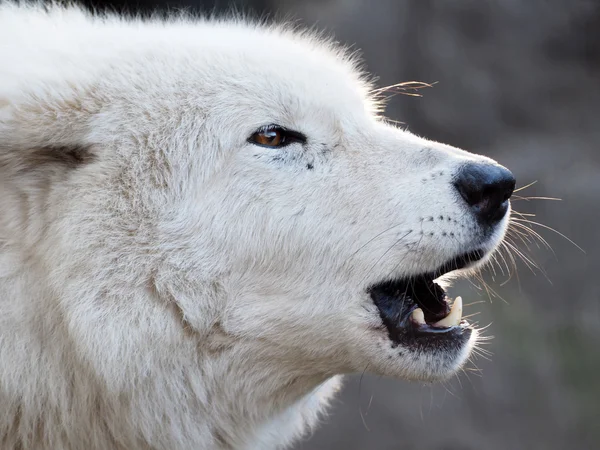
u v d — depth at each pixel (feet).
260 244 21.70
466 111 77.82
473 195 22.16
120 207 20.81
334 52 27.63
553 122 79.25
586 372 58.08
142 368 20.88
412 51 76.89
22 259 20.53
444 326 22.33
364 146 23.02
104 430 21.56
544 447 54.39
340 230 22.02
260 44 23.86
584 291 62.64
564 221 66.08
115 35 23.56
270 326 21.77
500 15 80.48
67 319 20.21
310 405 25.62
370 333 22.09
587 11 82.64
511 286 63.82
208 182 21.61
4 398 20.36
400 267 21.95
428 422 55.31
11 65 21.35
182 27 25.59
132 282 20.72
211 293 21.35
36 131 20.47
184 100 21.93
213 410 22.00
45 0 30.50
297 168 22.26
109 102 21.38
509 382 57.57
